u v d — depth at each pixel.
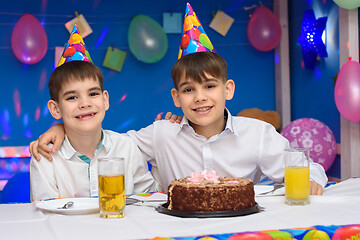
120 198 0.95
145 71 3.43
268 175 1.62
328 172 2.93
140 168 1.60
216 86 1.37
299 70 3.31
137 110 3.43
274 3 3.50
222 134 1.55
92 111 1.33
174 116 1.69
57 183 1.45
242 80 3.53
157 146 1.64
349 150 2.58
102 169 0.95
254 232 0.76
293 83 3.41
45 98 3.33
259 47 3.25
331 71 2.86
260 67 3.55
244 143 1.58
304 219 0.89
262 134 1.59
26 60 3.03
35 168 1.44
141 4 3.41
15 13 3.26
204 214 0.94
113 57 3.34
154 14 3.42
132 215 0.97
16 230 0.86
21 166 3.29
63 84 1.32
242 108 3.53
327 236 0.78
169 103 3.47
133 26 3.09
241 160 1.59
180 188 0.99
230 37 3.51
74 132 1.40
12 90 3.28
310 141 2.61
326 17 2.89
